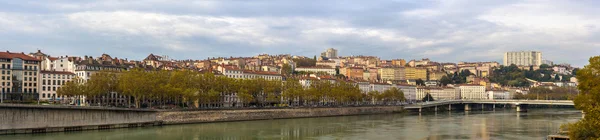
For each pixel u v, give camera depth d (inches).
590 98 4160.9
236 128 7775.6
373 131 7529.5
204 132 7101.4
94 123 7022.6
